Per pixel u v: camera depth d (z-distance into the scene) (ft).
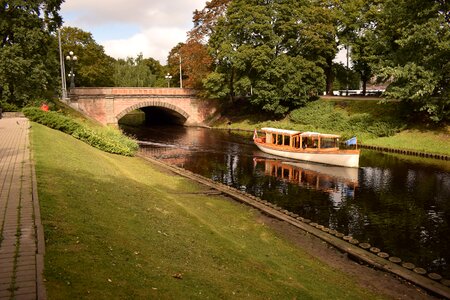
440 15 128.77
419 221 70.79
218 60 217.56
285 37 206.18
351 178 104.47
